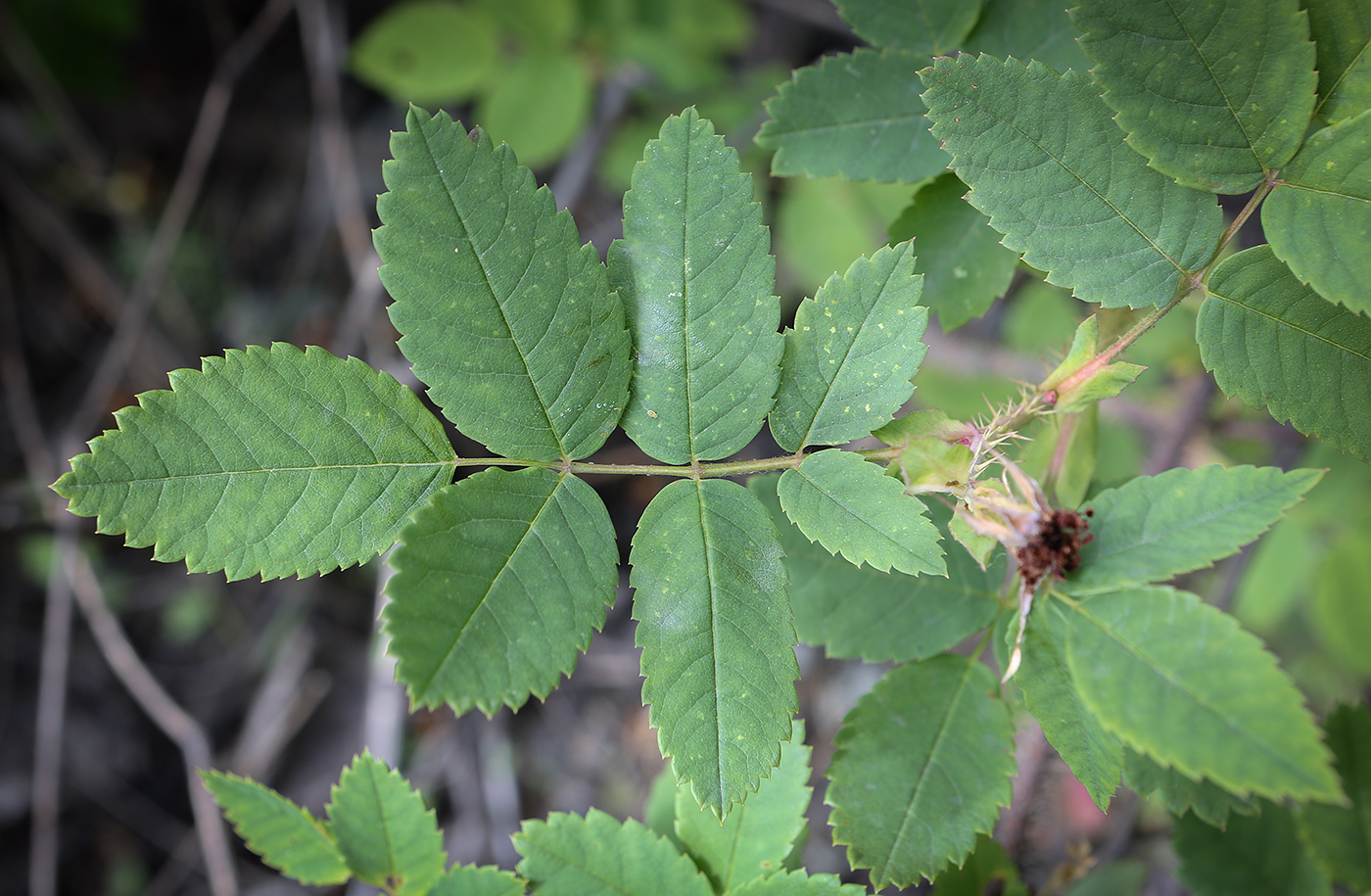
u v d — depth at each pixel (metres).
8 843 0.47
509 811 0.44
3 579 0.50
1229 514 0.20
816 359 0.21
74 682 0.49
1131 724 0.20
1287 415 0.21
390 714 0.38
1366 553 0.34
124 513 0.20
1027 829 0.27
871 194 0.39
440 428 0.21
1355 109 0.20
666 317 0.21
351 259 0.49
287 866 0.23
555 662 0.20
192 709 0.49
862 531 0.21
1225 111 0.20
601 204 0.45
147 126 0.54
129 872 0.47
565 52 0.40
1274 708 0.19
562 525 0.21
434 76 0.41
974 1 0.23
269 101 0.55
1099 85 0.20
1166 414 0.32
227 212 0.55
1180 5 0.20
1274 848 0.24
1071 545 0.21
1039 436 0.24
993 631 0.23
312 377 0.21
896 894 0.35
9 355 0.49
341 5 0.51
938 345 0.34
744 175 0.21
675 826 0.24
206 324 0.53
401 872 0.23
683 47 0.42
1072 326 0.32
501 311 0.21
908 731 0.22
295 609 0.50
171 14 0.53
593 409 0.21
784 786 0.23
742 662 0.21
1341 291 0.20
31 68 0.49
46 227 0.51
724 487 0.21
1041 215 0.21
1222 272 0.21
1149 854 0.38
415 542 0.20
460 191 0.21
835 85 0.23
